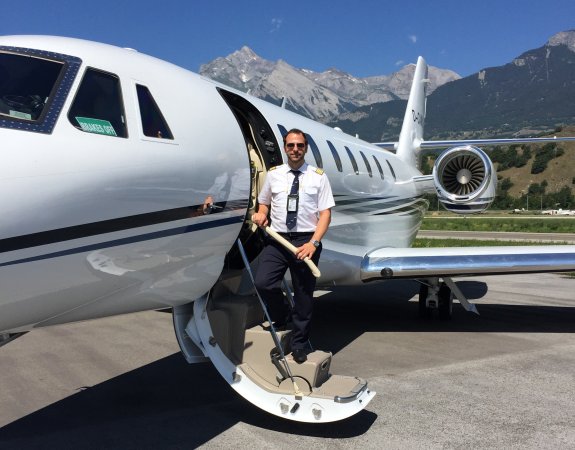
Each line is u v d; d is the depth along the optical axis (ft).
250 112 18.51
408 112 43.68
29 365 19.67
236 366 14.17
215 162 13.50
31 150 10.00
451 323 28.14
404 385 17.61
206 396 16.51
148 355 21.11
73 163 10.44
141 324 26.94
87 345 22.63
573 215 304.09
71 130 10.80
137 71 12.91
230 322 14.58
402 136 42.47
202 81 15.14
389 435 13.60
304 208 14.02
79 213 10.43
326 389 13.80
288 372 13.57
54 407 15.61
